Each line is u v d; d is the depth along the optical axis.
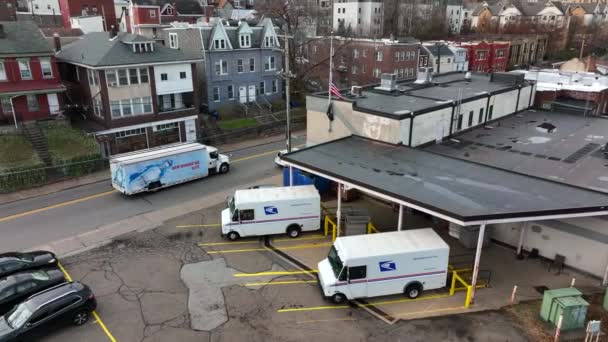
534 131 32.41
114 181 31.39
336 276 18.64
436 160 24.75
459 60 77.38
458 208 18.33
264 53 54.31
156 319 18.11
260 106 53.97
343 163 24.25
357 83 72.06
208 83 50.22
